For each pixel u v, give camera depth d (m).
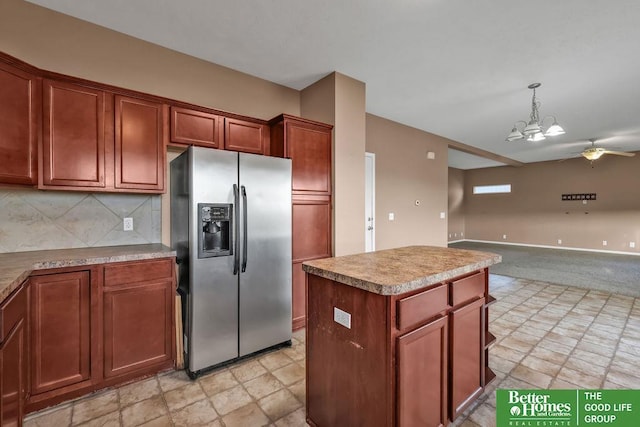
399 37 2.58
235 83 3.13
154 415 1.75
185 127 2.48
